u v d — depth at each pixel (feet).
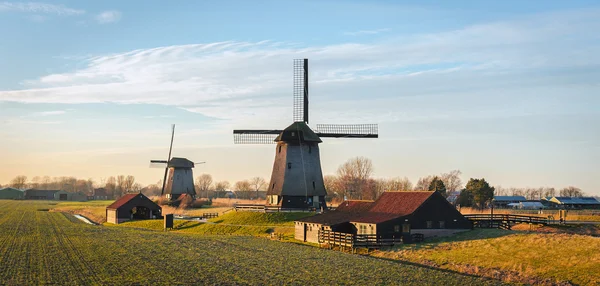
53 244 208.85
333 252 194.29
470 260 171.94
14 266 156.56
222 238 240.32
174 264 163.22
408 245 202.39
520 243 179.52
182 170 498.69
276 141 289.74
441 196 217.56
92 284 132.87
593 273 143.43
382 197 241.96
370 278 145.28
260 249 201.05
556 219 241.14
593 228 212.02
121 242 218.79
